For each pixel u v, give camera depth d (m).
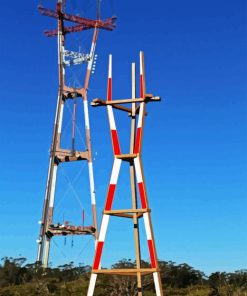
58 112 91.31
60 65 91.44
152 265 34.09
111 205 35.66
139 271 34.28
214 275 112.25
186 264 114.00
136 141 36.53
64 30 93.38
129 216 36.00
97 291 84.38
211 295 95.56
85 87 92.62
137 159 36.03
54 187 90.44
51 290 92.25
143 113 37.09
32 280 98.94
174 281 109.44
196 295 93.50
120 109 37.94
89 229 88.69
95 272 34.59
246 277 109.69
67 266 115.50
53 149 90.25
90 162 90.56
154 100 37.09
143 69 37.78
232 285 104.12
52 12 92.25
